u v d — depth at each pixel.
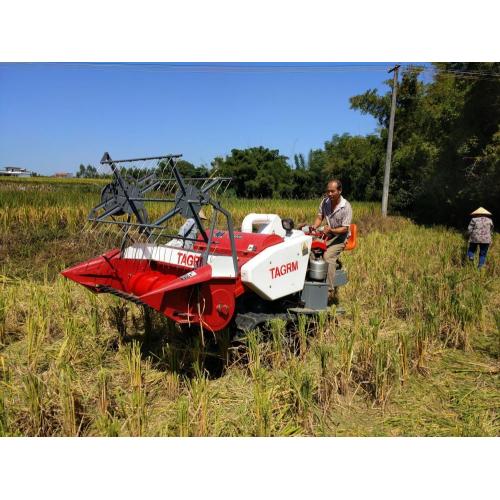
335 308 5.41
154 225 4.21
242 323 4.50
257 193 35.84
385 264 9.41
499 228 21.64
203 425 3.44
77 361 4.61
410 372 4.75
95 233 10.34
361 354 4.54
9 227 10.81
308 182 40.16
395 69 21.05
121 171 4.80
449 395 4.35
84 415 3.66
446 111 22.89
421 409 4.09
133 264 4.94
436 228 19.69
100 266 4.71
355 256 9.86
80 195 15.09
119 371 4.50
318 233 6.05
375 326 4.74
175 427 3.61
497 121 20.31
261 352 4.45
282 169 36.56
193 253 4.48
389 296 6.92
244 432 3.50
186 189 4.02
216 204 4.16
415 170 26.66
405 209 29.61
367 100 33.62
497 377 4.75
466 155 21.56
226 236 5.04
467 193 22.06
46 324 5.23
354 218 20.14
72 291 6.83
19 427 3.47
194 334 4.85
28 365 4.46
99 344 5.08
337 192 5.89
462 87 21.81
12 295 6.12
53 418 3.55
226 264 4.21
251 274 4.28
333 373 4.27
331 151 46.41
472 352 5.41
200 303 4.06
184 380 4.22
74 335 4.79
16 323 5.73
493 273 9.59
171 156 3.99
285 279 4.71
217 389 4.18
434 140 24.23
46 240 10.30
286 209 17.55
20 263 8.76
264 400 3.48
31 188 20.25
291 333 5.16
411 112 31.41
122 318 5.21
